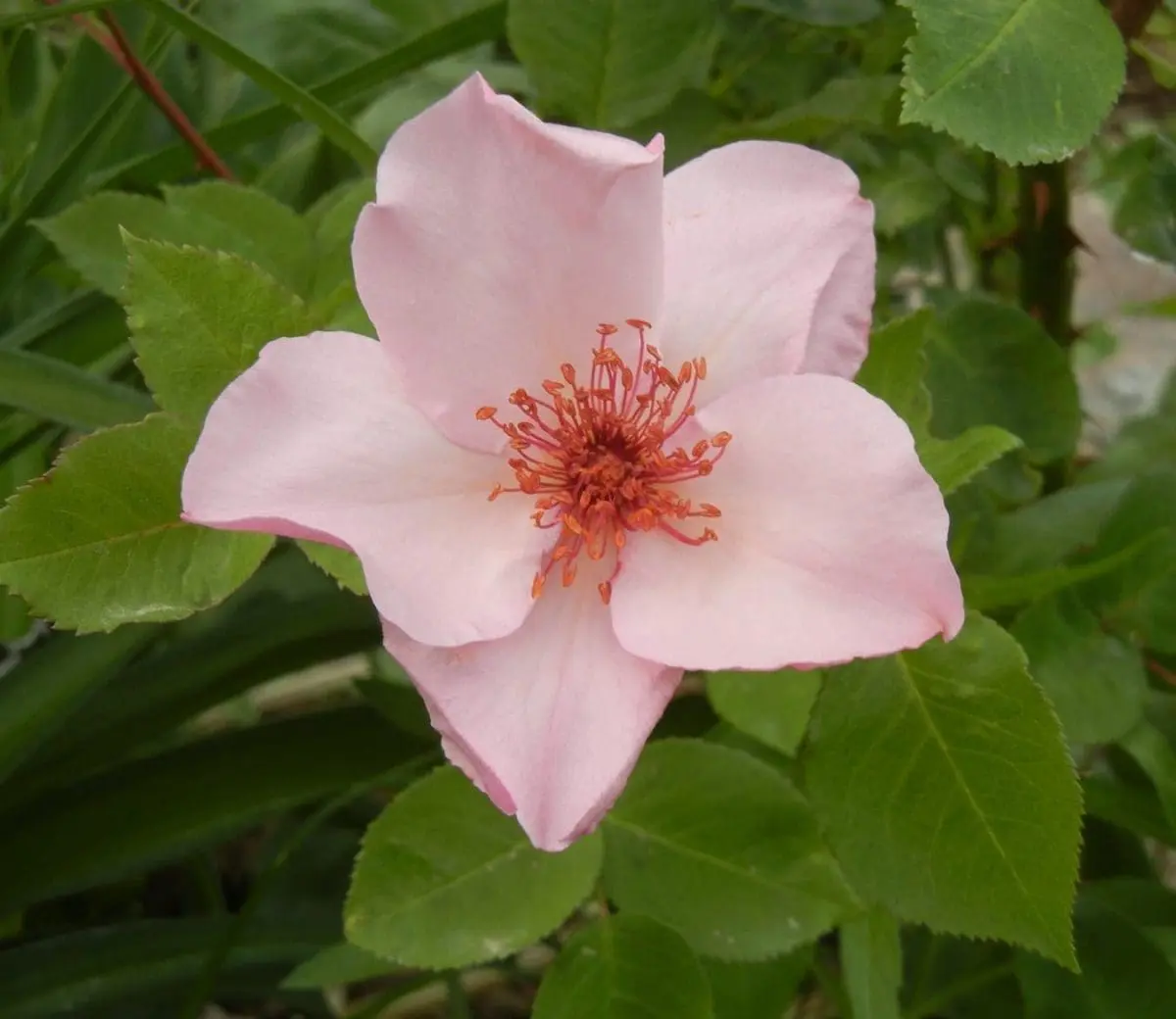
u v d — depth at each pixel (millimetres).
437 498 266
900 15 354
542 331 269
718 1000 301
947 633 244
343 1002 431
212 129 362
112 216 320
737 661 251
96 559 265
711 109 349
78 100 376
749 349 271
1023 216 373
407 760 358
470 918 278
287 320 276
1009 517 339
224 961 359
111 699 353
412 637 254
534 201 261
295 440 258
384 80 355
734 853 283
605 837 287
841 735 279
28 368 320
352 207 318
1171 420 365
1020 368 354
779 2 347
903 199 351
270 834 419
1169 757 309
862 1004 287
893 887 278
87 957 367
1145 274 577
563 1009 279
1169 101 459
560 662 263
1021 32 265
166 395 272
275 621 360
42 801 354
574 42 327
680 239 275
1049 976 323
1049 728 271
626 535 271
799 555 256
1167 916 333
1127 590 307
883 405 255
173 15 318
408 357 262
